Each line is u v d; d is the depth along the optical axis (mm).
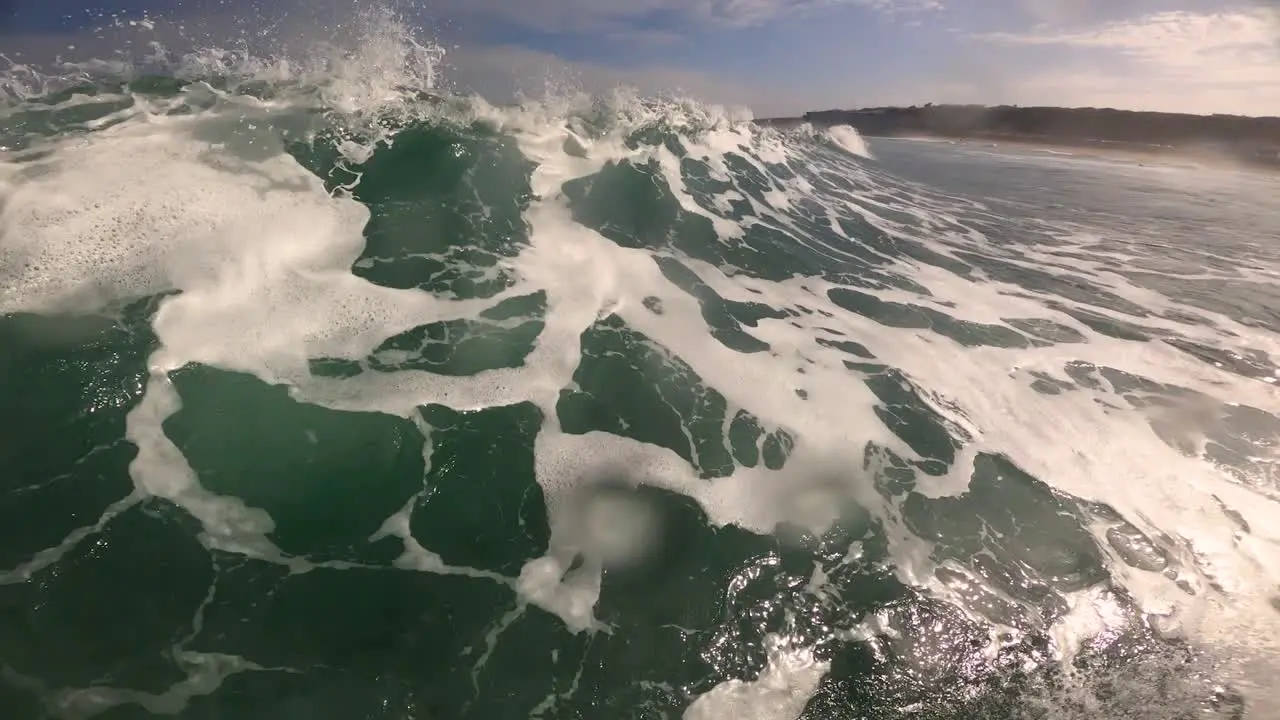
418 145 7926
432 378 5352
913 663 3955
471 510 4535
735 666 3877
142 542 3947
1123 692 3859
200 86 7531
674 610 4129
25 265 4984
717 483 5008
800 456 5332
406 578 4066
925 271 9211
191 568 3891
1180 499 5254
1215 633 4234
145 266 5297
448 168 7801
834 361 6562
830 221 10758
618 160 9320
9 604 3541
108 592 3699
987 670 3941
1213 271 10234
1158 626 4266
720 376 6082
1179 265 10461
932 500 5066
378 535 4273
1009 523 4934
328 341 5402
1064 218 13062
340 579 3996
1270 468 5633
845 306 7742
